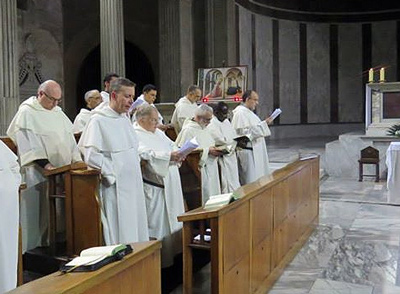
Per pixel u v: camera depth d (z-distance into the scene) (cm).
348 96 1931
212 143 548
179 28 1239
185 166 517
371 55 1923
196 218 319
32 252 417
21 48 1140
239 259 354
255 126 691
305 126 1881
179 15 1238
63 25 1277
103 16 934
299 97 1867
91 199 365
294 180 529
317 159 659
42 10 1206
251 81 1653
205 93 1034
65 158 450
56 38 1254
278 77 1809
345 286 431
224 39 1365
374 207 762
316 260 508
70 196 374
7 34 793
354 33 1930
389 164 779
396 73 1902
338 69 1930
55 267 397
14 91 805
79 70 1311
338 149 1048
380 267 482
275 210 452
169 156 429
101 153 380
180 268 459
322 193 875
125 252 229
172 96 1246
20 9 1135
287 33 1830
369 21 1920
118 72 934
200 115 536
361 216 703
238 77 1019
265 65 1745
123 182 389
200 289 415
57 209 457
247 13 1616
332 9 1905
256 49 1688
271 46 1773
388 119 1014
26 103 448
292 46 1845
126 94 391
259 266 403
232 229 339
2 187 280
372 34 1922
